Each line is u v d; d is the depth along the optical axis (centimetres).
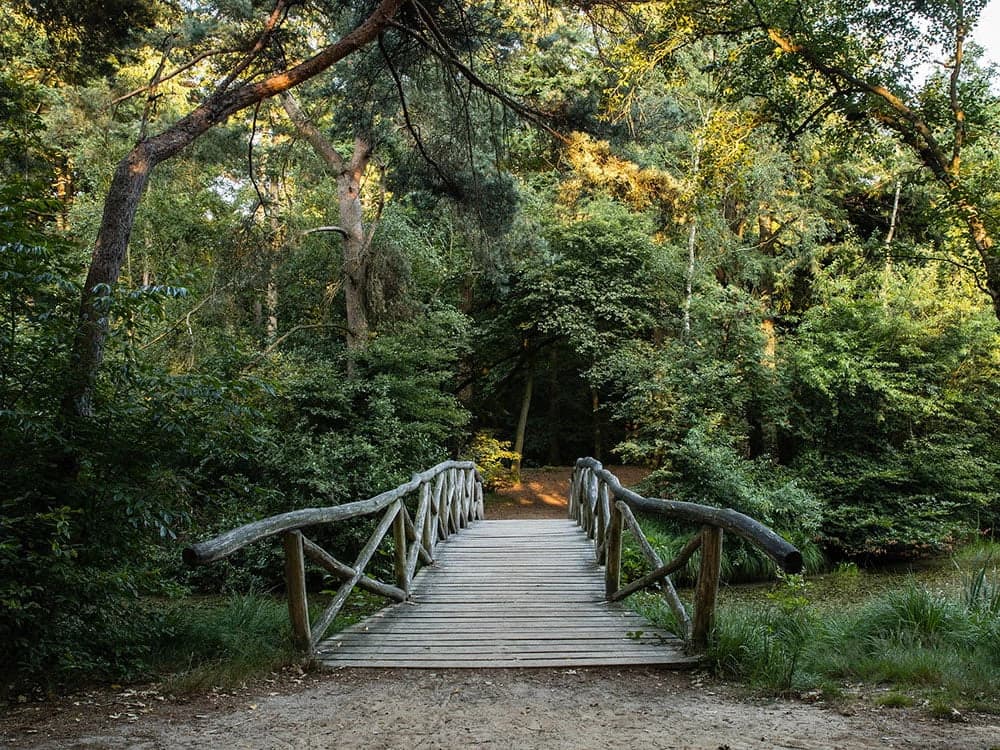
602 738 350
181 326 1514
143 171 601
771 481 1408
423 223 1773
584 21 1078
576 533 1153
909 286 1568
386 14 738
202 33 1104
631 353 1728
